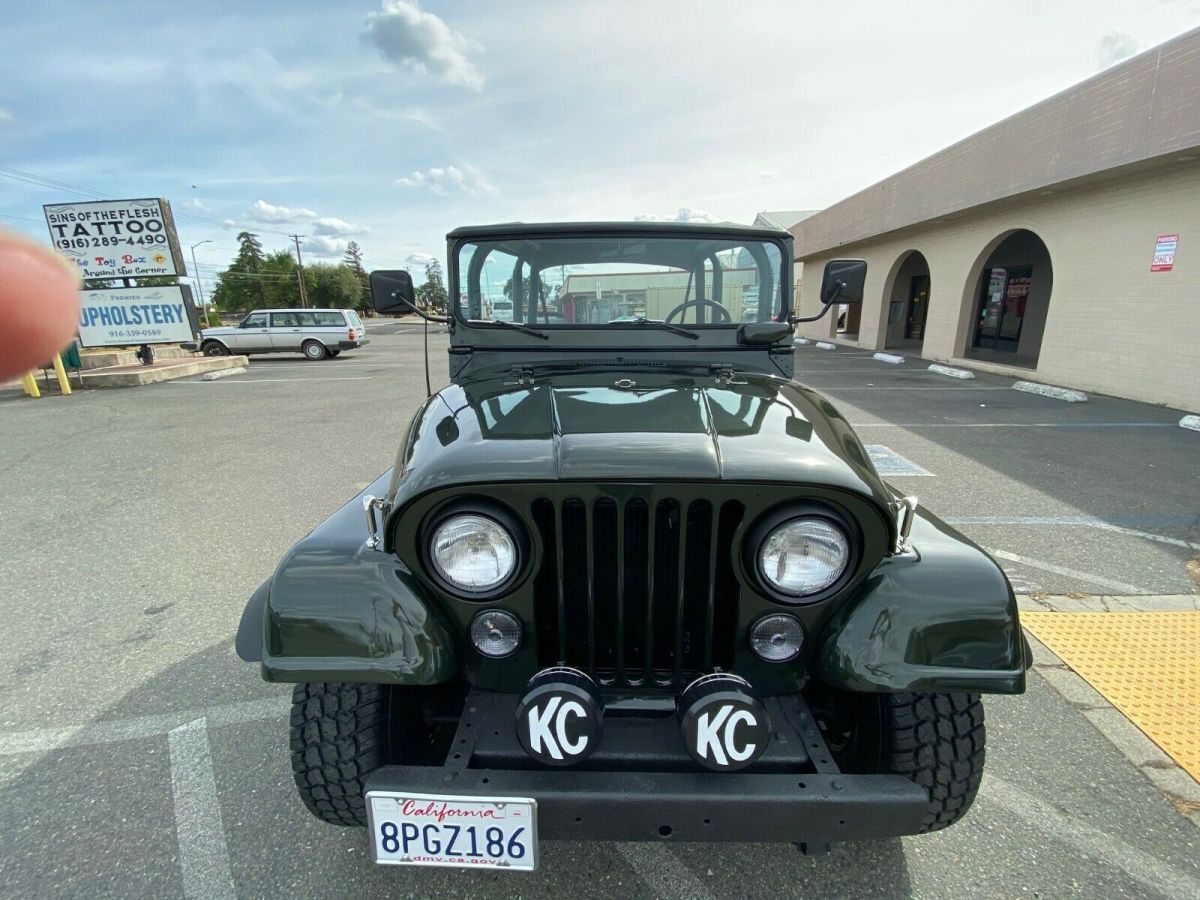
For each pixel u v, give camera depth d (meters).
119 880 1.89
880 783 1.51
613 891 1.85
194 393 11.47
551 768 1.59
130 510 5.02
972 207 11.24
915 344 18.31
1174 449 6.21
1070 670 2.82
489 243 2.73
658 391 2.15
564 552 1.66
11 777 2.29
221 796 2.20
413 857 1.54
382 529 1.73
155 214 13.38
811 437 1.79
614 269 2.76
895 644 1.58
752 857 1.96
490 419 1.91
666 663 1.75
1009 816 2.08
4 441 7.56
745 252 2.74
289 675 1.59
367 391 11.49
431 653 1.60
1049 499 4.87
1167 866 1.90
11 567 4.02
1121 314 8.94
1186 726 2.48
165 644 3.14
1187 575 3.65
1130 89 7.81
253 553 4.20
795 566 1.59
